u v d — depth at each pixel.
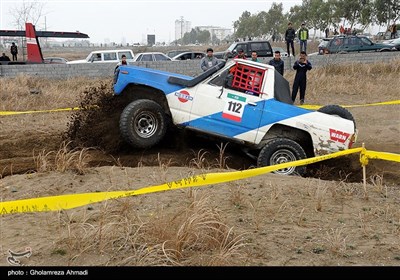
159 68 20.86
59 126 10.54
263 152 7.57
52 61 26.97
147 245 4.04
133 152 8.27
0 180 6.26
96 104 8.65
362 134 11.00
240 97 7.80
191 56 25.38
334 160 8.70
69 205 4.80
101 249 4.04
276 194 5.71
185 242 4.04
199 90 7.86
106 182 6.10
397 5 44.75
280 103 7.83
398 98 15.91
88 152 8.15
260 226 4.77
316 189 6.05
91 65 20.25
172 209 5.03
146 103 7.85
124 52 23.53
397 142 10.28
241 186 5.98
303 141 8.09
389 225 4.95
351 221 5.04
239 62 7.87
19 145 8.92
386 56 23.09
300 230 4.72
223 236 4.23
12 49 26.00
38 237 4.34
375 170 8.30
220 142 8.39
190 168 7.02
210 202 5.26
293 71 20.59
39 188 5.82
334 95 16.41
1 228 4.57
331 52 26.22
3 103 13.54
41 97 14.64
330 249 4.27
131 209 4.90
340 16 47.97
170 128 8.51
